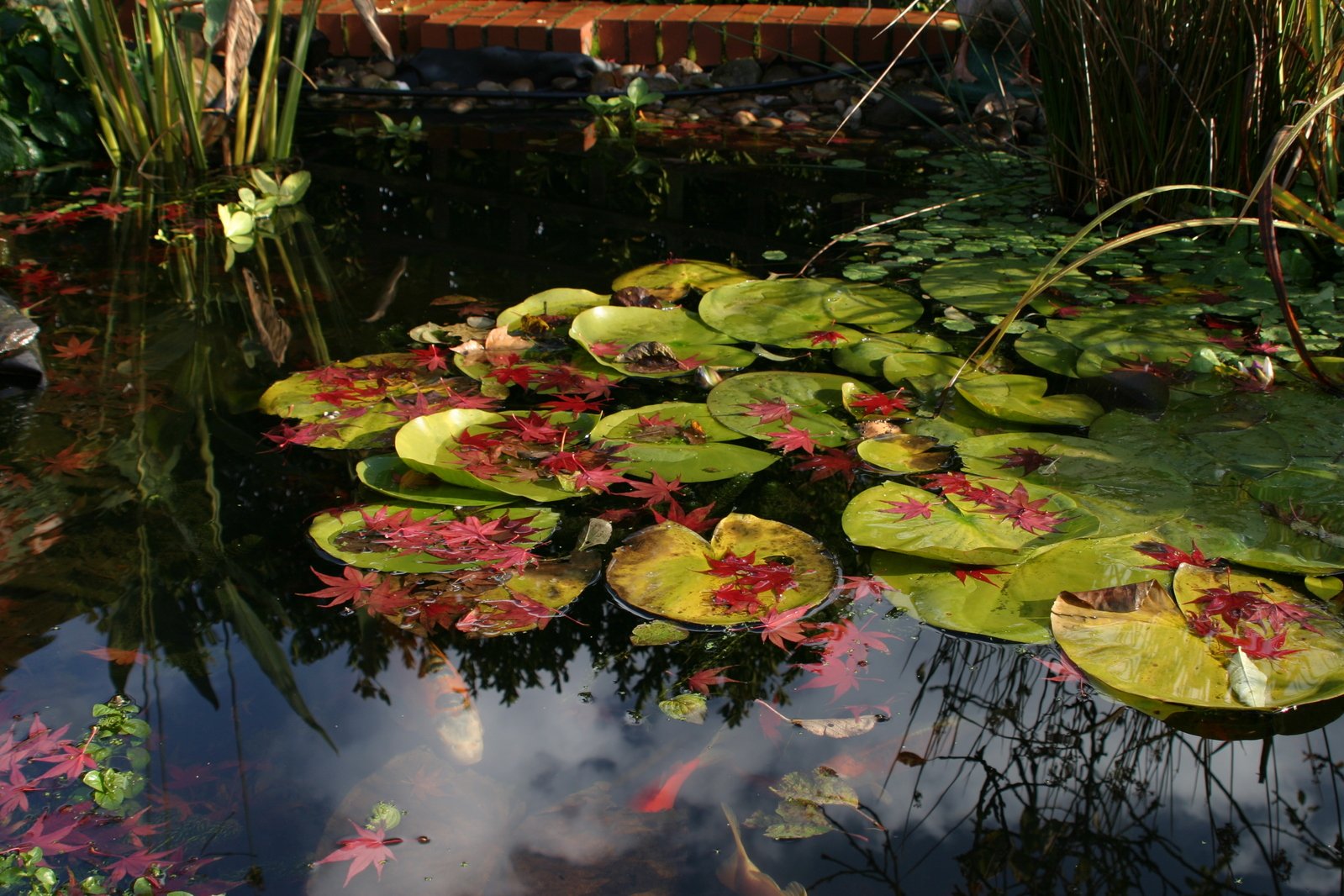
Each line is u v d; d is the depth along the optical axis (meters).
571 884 1.12
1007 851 1.15
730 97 4.39
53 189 3.40
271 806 1.22
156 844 1.17
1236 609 1.43
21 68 3.61
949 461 1.85
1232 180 2.87
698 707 1.36
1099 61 2.86
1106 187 2.95
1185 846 1.16
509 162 3.74
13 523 1.72
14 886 1.11
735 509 1.76
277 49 3.58
